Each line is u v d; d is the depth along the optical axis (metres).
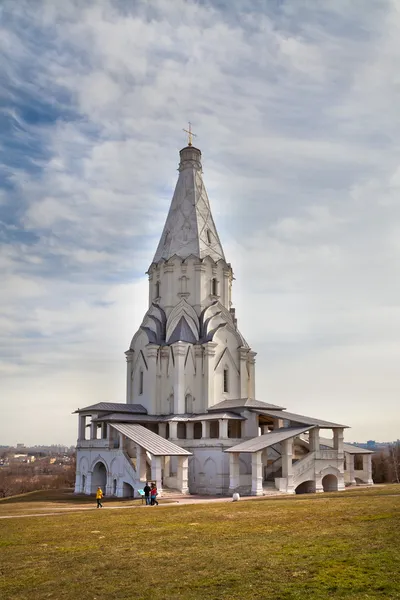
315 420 64.94
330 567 19.06
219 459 64.69
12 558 23.95
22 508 48.62
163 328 78.50
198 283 78.75
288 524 28.55
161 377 75.69
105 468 69.94
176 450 60.62
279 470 65.00
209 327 76.50
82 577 20.17
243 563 20.52
